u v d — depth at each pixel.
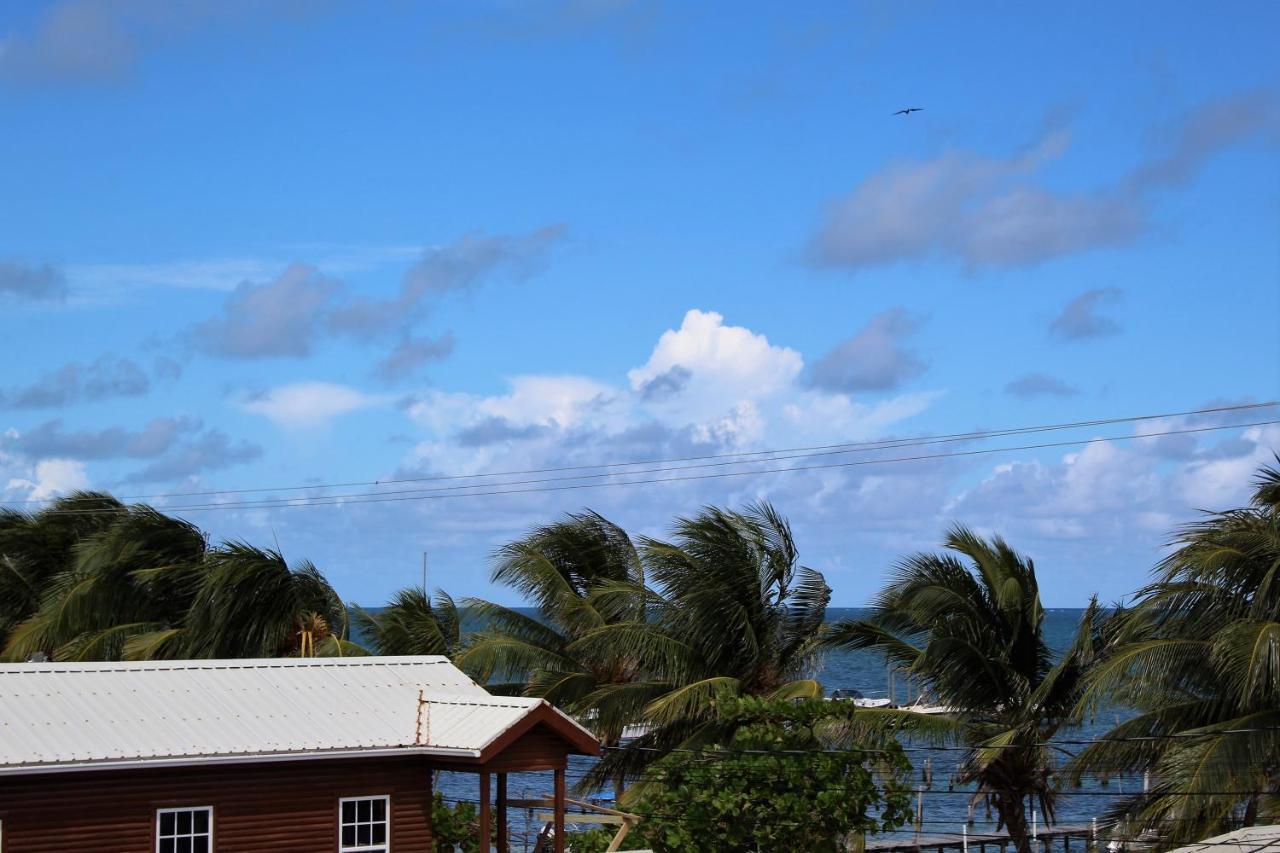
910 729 37.53
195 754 27.77
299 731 29.73
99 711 28.83
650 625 42.09
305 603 48.16
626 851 33.25
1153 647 32.41
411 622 50.34
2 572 59.72
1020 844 38.47
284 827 28.94
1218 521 33.31
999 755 36.91
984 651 38.22
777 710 35.28
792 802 32.62
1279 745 30.72
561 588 45.00
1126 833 33.75
